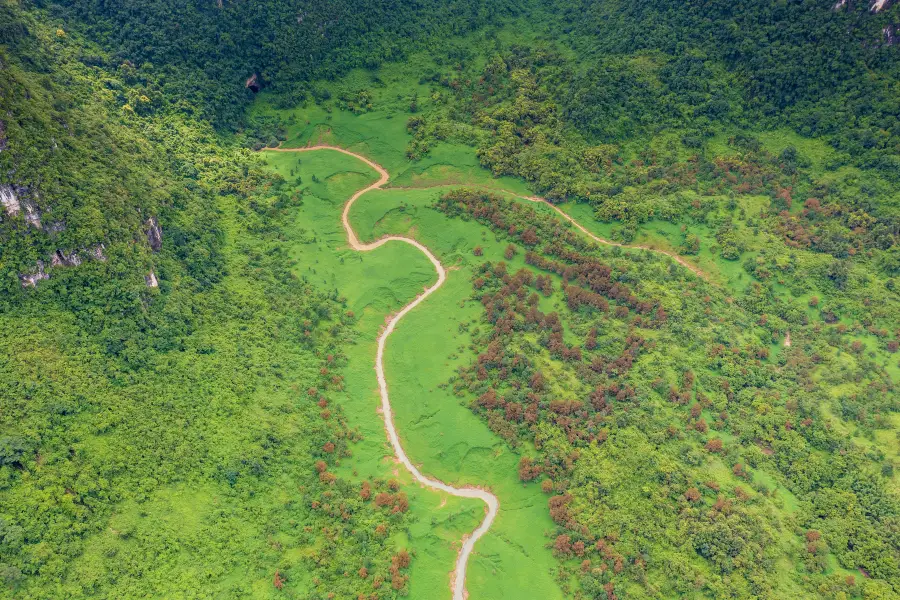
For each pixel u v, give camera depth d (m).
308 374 118.31
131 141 124.50
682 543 92.69
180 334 108.00
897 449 102.75
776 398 110.62
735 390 112.38
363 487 104.06
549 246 138.38
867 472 99.62
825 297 126.19
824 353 118.06
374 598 90.06
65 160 101.00
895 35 137.38
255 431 103.38
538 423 110.44
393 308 137.25
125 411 92.88
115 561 81.19
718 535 91.94
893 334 119.88
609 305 127.62
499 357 120.50
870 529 93.12
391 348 130.12
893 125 135.75
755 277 130.50
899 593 86.38
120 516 84.94
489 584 95.62
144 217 111.56
